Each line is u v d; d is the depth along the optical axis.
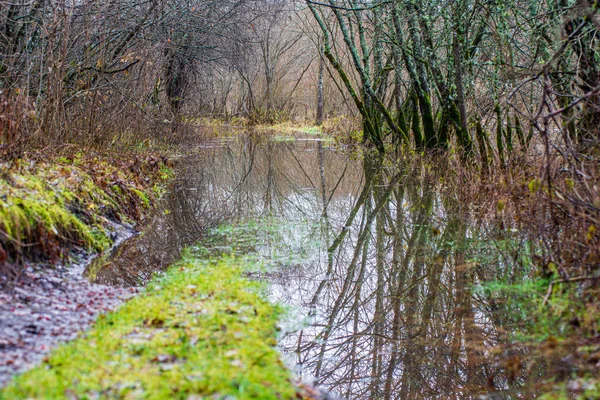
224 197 14.39
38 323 5.05
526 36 12.35
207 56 27.19
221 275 7.05
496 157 12.44
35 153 9.53
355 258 9.34
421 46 16.36
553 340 5.51
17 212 6.53
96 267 7.55
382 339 6.53
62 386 3.86
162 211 11.81
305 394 4.51
